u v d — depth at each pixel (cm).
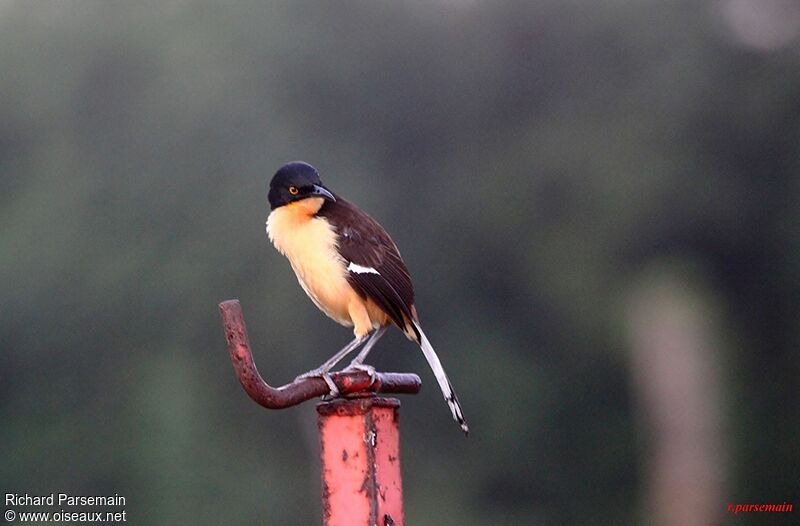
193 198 2712
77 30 2867
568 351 3062
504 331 3100
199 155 2745
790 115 3188
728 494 2856
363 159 3128
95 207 2705
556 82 3341
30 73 2833
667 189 3127
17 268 2617
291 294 2655
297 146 2872
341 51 3144
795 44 3256
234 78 2842
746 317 3088
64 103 2819
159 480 2464
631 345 3031
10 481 2491
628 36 3341
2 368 2558
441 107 3300
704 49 3284
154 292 2614
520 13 3369
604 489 2903
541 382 3028
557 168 3189
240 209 2697
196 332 2611
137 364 2573
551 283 3116
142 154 2753
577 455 2934
